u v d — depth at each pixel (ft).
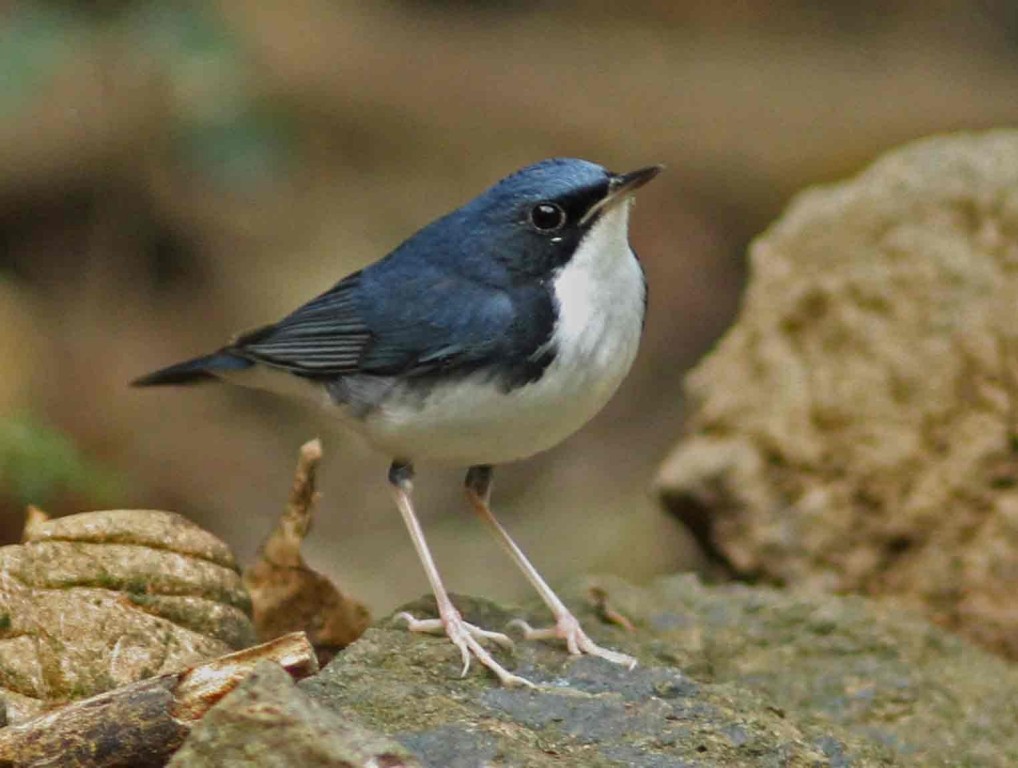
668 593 34.14
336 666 26.11
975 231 40.47
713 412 41.98
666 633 32.53
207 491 61.82
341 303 30.81
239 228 72.90
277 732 20.57
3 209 70.54
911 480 39.24
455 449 29.76
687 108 79.92
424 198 76.59
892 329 40.34
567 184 28.17
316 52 80.64
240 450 63.67
